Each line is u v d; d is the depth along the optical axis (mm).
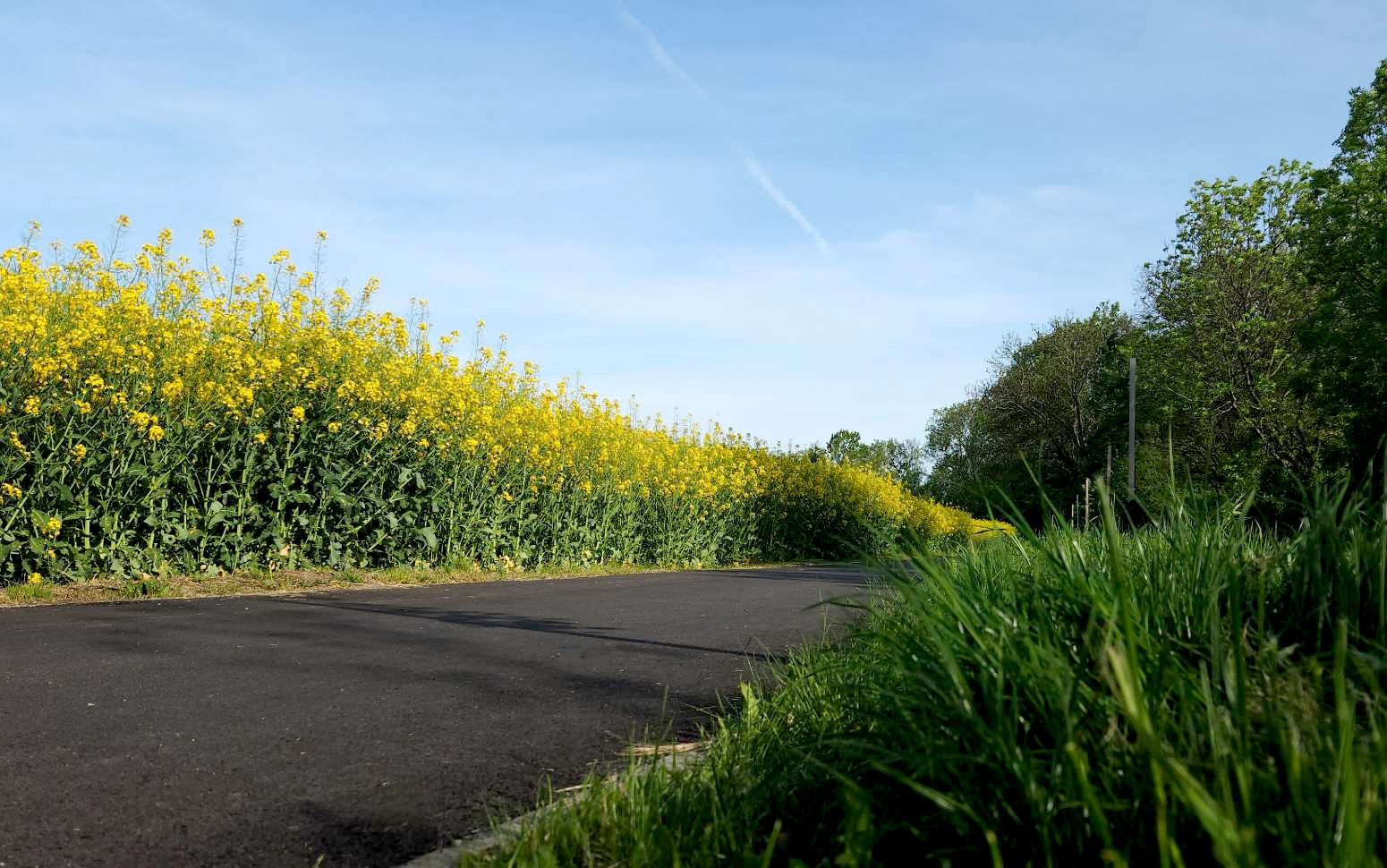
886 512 27562
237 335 9648
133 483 7805
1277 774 1455
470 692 4379
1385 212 20953
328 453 9734
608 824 2223
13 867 2188
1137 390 31641
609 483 15016
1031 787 1592
